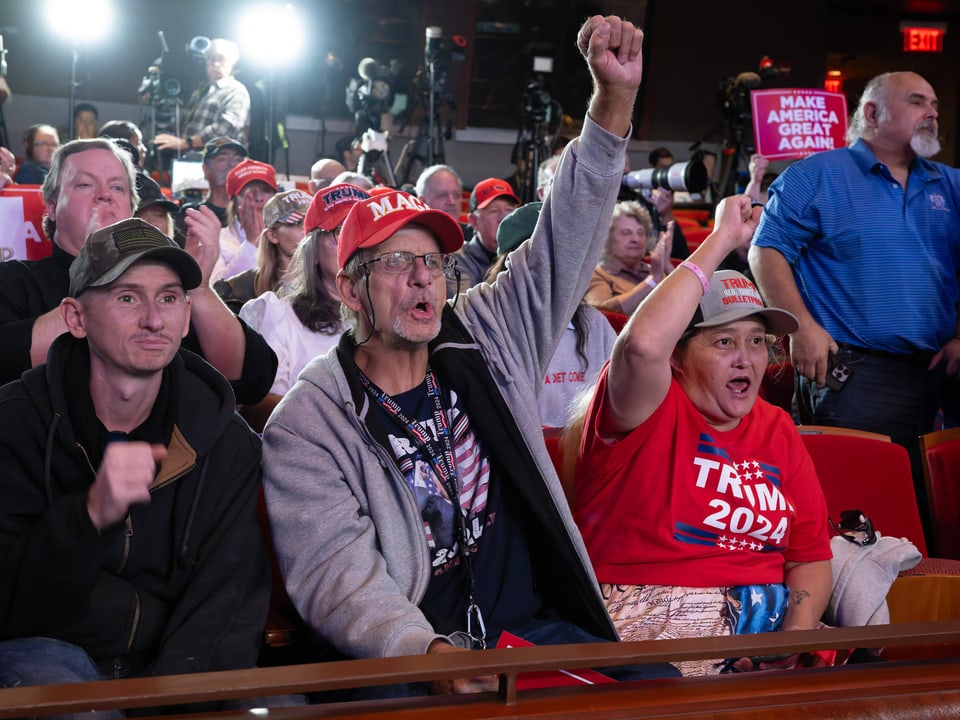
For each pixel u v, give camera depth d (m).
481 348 2.22
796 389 3.89
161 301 1.91
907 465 2.92
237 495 2.04
